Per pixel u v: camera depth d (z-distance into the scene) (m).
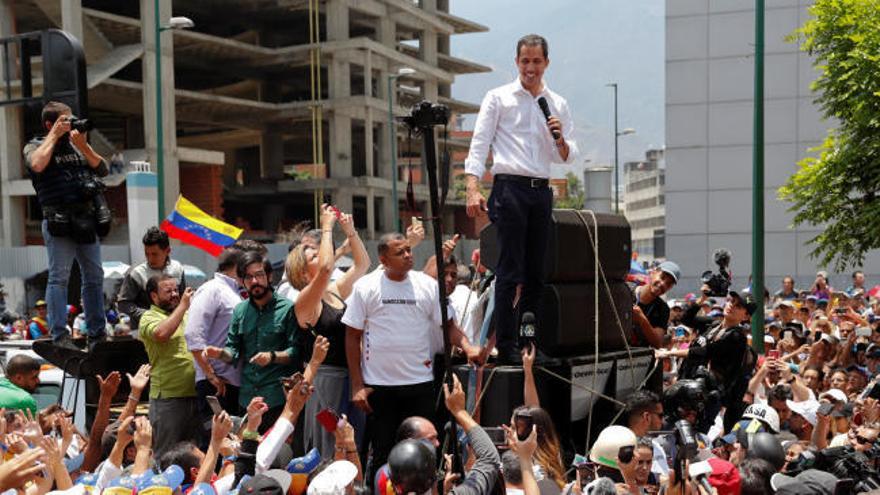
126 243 42.88
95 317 7.32
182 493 5.12
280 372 6.32
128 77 52.50
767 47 29.34
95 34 45.56
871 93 15.88
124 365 7.46
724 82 29.88
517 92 6.23
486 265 6.71
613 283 7.33
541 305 6.52
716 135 29.97
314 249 6.73
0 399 6.13
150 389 6.90
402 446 4.39
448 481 5.08
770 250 29.47
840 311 14.55
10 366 7.11
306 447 6.41
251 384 6.34
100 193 7.16
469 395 6.43
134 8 53.22
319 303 6.27
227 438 5.54
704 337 8.00
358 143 67.19
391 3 59.44
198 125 60.59
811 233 29.00
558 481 5.27
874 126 15.95
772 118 29.34
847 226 17.11
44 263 30.75
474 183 6.14
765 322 14.20
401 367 6.09
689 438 4.91
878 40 15.70
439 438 6.77
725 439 6.68
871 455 6.32
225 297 6.82
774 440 6.14
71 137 6.83
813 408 8.06
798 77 29.06
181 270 7.66
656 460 5.90
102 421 5.95
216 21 60.62
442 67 72.12
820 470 6.07
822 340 10.02
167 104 46.62
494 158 6.29
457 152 78.44
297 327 6.38
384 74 58.56
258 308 6.39
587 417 7.01
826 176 16.97
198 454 5.47
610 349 7.36
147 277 7.49
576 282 6.87
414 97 65.50
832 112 16.92
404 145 62.31
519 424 4.94
